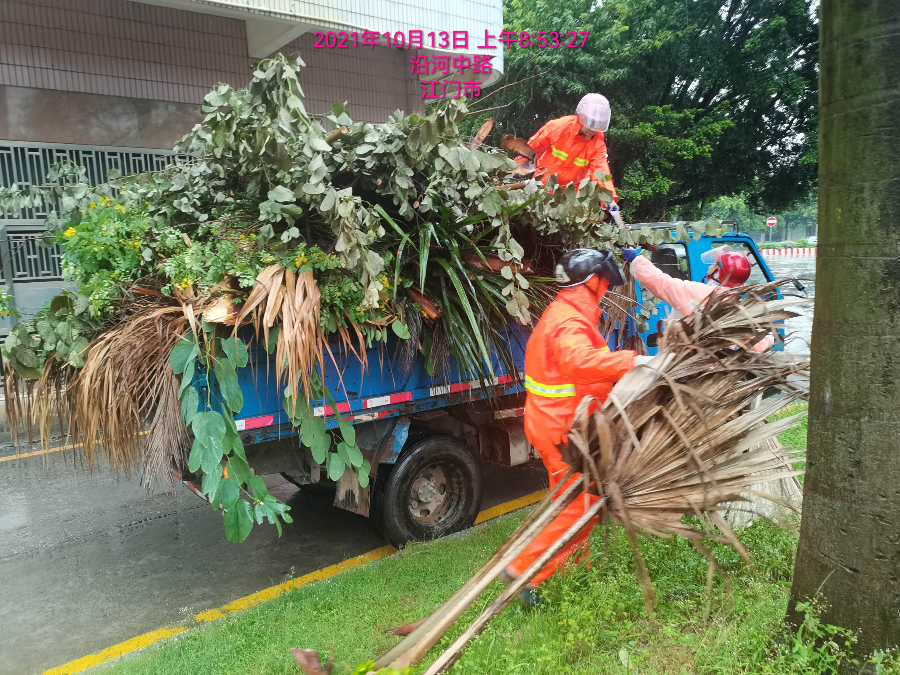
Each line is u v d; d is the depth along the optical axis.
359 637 2.86
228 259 3.20
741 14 14.12
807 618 2.22
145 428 3.15
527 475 5.65
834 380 2.15
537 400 3.00
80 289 3.31
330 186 3.10
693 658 2.41
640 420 2.48
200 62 9.44
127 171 9.09
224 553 4.36
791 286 5.10
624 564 3.06
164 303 3.22
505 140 4.73
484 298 3.70
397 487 3.99
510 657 2.40
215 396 3.04
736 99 14.26
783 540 3.13
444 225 3.56
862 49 1.95
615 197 4.29
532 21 11.88
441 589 3.25
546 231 3.96
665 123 13.10
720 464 2.49
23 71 8.24
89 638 3.38
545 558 2.28
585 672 2.34
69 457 6.20
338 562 4.20
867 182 1.99
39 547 4.46
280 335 2.99
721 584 2.88
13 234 8.25
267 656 2.74
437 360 3.77
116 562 4.24
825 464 2.21
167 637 3.29
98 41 8.67
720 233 3.93
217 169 3.92
